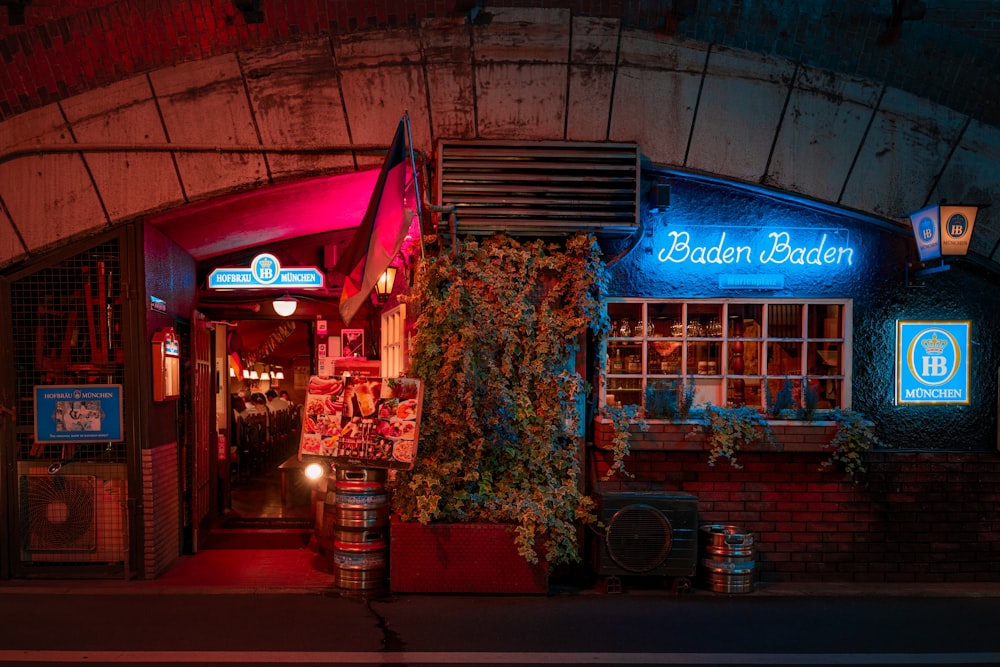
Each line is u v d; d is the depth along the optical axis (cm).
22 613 593
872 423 703
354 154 701
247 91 694
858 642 559
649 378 738
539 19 705
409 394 651
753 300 739
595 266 703
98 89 688
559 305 715
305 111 697
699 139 715
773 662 518
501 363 698
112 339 694
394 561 649
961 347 737
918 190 728
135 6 689
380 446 646
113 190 687
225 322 995
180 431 784
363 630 563
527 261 703
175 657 505
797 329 748
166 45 692
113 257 696
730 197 740
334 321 1041
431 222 708
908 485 721
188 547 799
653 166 714
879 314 740
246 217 780
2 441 683
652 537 664
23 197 684
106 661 496
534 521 651
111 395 682
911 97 729
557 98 706
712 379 742
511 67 705
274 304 955
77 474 691
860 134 725
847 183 724
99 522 694
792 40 722
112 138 689
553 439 693
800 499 715
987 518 725
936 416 738
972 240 730
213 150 692
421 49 700
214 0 691
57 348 692
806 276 740
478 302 692
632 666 506
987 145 731
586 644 544
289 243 931
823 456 714
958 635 576
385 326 929
